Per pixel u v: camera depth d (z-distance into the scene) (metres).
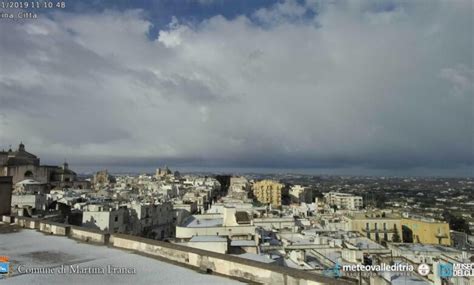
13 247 14.96
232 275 10.84
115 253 13.95
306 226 57.47
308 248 38.16
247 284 10.12
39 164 99.06
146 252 13.88
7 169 88.56
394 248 41.41
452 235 66.94
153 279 10.57
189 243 32.50
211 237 35.12
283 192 164.62
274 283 9.78
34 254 13.69
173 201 83.56
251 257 30.20
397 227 64.69
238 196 116.00
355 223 63.84
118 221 52.12
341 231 54.84
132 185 142.25
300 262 31.30
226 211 47.44
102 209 51.91
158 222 64.88
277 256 32.56
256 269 10.28
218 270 11.22
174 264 12.32
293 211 77.44
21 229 19.44
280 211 73.25
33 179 87.31
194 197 95.44
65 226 17.78
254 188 172.38
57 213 45.66
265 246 37.56
